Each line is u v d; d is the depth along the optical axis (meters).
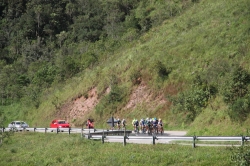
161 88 61.53
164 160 27.58
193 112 50.53
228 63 54.09
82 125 69.31
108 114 65.69
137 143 34.97
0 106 101.00
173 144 32.38
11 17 153.00
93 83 76.06
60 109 79.69
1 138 49.31
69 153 34.09
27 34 141.12
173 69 63.06
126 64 73.06
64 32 136.88
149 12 118.88
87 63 96.62
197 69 58.94
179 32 76.31
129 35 102.19
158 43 75.69
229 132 37.41
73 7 151.88
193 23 76.56
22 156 36.97
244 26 61.69
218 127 39.69
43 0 154.12
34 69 115.88
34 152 38.03
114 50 97.12
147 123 47.59
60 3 156.00
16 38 139.12
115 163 28.67
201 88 49.50
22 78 111.12
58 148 37.59
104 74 75.94
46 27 141.88
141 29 108.31
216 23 69.56
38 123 83.56
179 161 27.09
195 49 64.00
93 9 152.00
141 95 63.78
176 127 52.66
